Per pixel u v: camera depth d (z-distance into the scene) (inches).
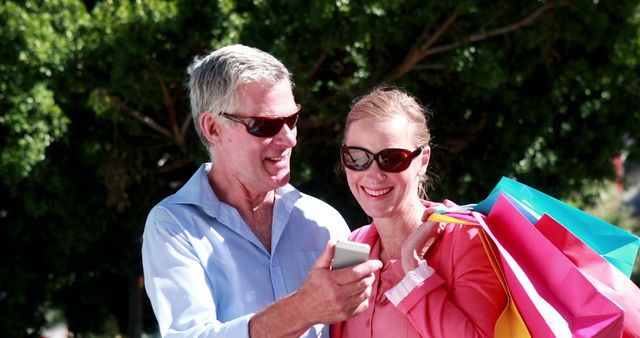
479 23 548.7
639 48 567.8
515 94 585.3
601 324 138.5
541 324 140.9
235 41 497.0
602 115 618.2
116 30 498.0
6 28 504.4
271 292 176.7
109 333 786.2
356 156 161.9
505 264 144.8
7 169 514.6
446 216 152.6
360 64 549.3
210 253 172.7
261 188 176.2
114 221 604.7
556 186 615.5
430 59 560.1
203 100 176.2
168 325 164.9
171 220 172.4
